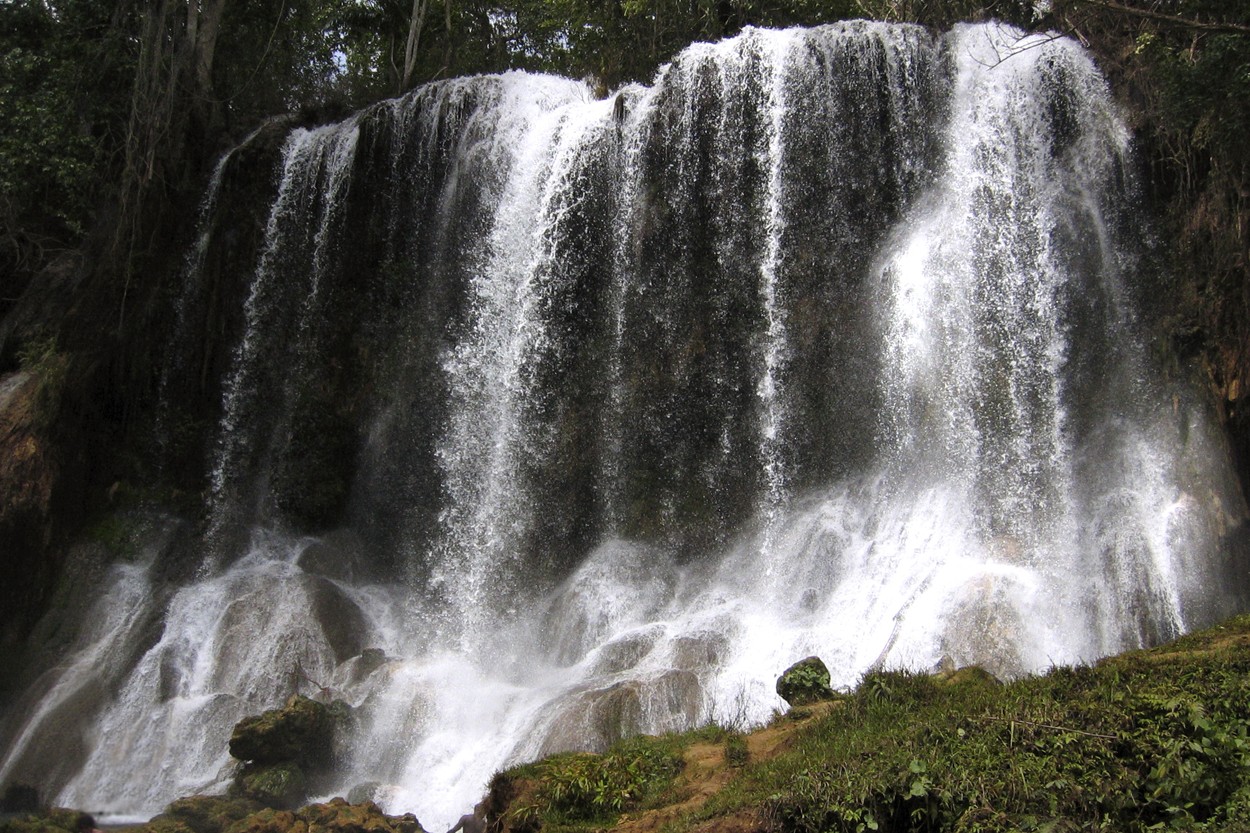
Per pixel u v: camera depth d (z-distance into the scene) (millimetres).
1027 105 15656
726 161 16875
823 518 14703
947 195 15648
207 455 18703
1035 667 11508
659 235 17047
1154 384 14102
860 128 16328
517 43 27000
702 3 20984
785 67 16766
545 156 18234
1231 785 6125
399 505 17953
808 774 6863
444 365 18234
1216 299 13938
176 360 19141
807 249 16203
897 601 12961
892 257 15648
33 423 17484
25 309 19688
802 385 15727
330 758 12492
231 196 19703
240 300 19391
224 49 23016
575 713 11617
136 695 15039
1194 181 14516
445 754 12352
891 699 8141
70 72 20125
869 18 20438
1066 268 14797
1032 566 12969
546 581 16266
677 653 12906
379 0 26469
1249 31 12625
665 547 15836
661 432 16484
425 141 19422
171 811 11180
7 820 12070
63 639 16422
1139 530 12953
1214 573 12562
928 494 14180
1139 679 7051
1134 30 15641
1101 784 6207
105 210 19547
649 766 8453
